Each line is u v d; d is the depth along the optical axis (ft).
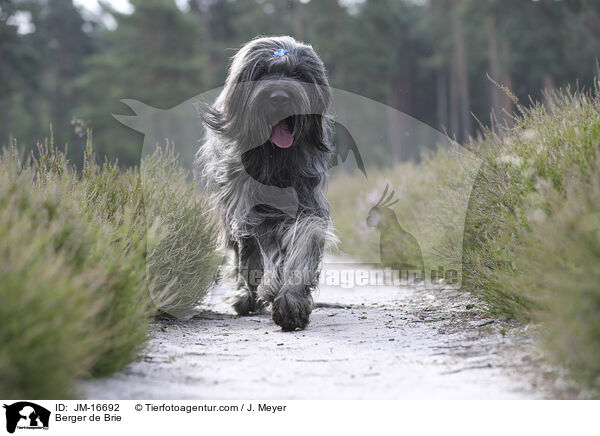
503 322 20.04
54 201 16.52
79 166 23.84
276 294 22.26
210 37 245.65
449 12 229.04
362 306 27.09
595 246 12.90
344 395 14.08
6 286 10.92
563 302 13.12
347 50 179.93
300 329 21.99
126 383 14.35
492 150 24.32
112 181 23.25
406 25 264.72
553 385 13.80
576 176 16.74
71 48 247.29
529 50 158.61
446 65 247.91
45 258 12.84
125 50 192.44
